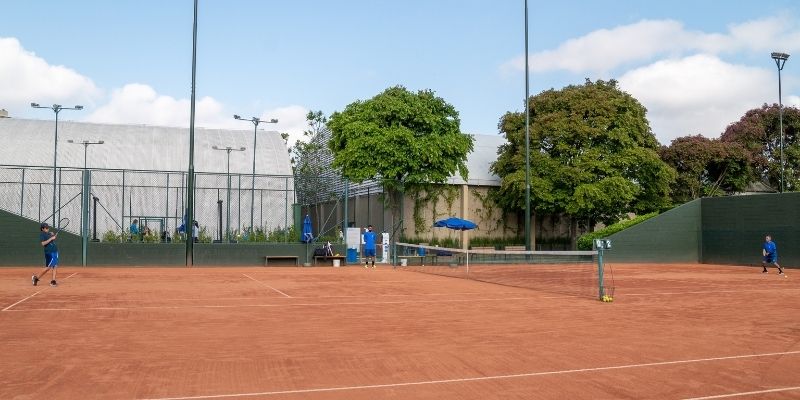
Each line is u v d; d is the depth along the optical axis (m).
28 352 8.80
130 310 13.34
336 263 31.62
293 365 8.12
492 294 17.45
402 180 38.72
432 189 47.84
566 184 43.78
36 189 34.25
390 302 15.31
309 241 32.44
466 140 40.22
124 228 34.44
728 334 10.73
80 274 23.89
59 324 11.34
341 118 38.84
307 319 12.27
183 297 16.00
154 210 34.91
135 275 23.73
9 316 12.28
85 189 29.33
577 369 7.97
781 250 33.03
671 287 20.39
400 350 9.12
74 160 44.50
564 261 37.09
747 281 23.19
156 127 49.84
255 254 31.31
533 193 43.72
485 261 36.50
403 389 6.96
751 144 59.12
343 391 6.86
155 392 6.76
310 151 58.88
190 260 29.44
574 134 43.88
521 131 45.75
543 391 6.91
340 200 37.28
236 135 51.34
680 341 10.00
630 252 36.78
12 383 7.10
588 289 19.14
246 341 9.79
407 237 46.75
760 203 34.25
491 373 7.73
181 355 8.69
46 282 20.02
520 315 13.01
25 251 28.39
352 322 11.89
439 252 35.41
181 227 31.86
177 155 47.34
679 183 53.41
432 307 14.34
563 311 13.74
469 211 49.97
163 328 11.00
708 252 37.34
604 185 43.00
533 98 47.81
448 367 8.04
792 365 8.29
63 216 34.41
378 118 37.91
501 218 51.09
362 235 34.72
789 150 59.03
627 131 45.19
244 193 36.69
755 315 13.30
